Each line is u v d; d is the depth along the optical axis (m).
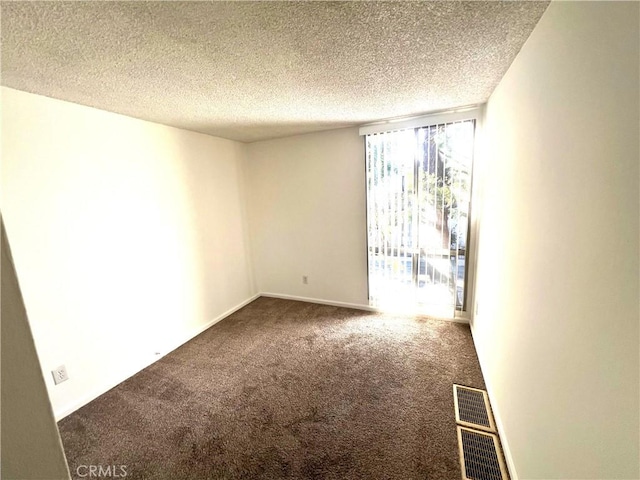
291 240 3.80
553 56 1.08
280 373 2.35
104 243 2.22
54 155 1.91
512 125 1.61
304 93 2.01
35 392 0.36
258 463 1.57
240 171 3.73
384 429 1.75
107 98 1.94
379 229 3.27
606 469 0.74
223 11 1.08
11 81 1.61
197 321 3.11
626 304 0.66
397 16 1.16
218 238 3.39
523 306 1.38
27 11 1.01
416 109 2.56
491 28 1.27
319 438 1.71
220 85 1.81
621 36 0.68
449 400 1.97
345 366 2.40
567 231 0.96
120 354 2.35
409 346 2.66
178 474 1.52
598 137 0.79
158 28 1.18
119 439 1.75
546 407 1.10
